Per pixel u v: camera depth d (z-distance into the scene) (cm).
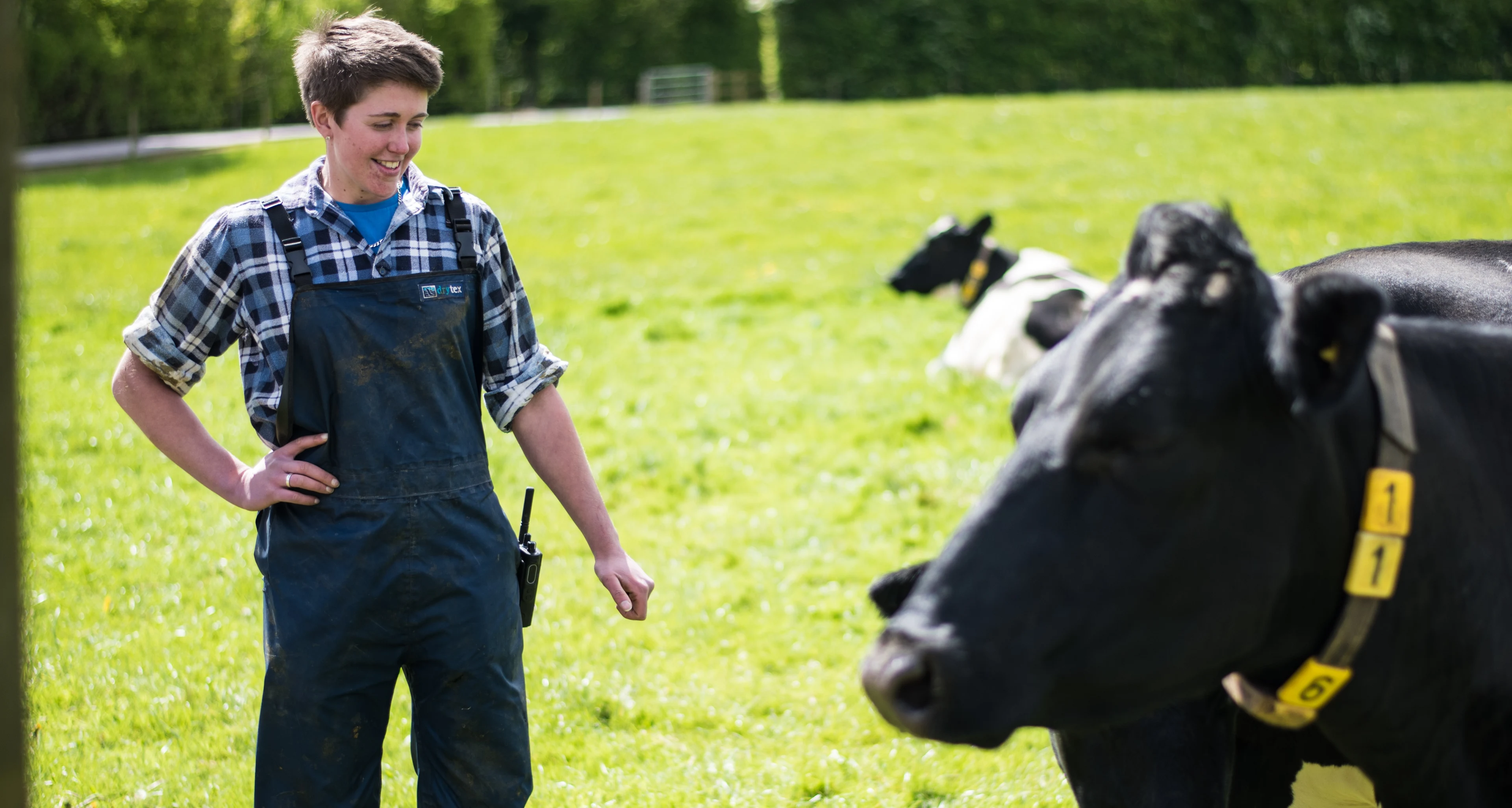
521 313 370
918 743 554
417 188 350
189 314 338
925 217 2030
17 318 163
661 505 870
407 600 343
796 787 521
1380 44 4084
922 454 967
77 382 1154
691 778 531
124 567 746
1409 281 365
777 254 1823
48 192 2478
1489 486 266
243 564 748
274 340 336
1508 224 1672
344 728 350
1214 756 296
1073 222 1919
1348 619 246
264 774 351
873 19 4503
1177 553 235
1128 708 249
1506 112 2631
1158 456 231
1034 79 4422
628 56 5481
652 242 1950
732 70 5509
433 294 342
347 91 326
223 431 1001
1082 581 235
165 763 532
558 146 2933
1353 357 212
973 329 1189
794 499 877
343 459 338
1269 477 237
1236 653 247
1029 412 255
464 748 360
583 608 698
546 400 378
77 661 623
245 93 4234
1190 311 236
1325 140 2453
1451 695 259
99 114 3738
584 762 546
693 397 1123
